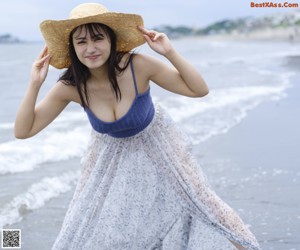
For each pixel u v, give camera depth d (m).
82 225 3.52
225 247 3.57
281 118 10.08
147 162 3.51
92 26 3.16
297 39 85.50
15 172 6.57
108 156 3.51
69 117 10.66
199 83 3.42
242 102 12.38
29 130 3.45
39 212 5.36
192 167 3.56
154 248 3.62
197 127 9.37
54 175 6.49
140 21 3.27
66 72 3.45
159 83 3.51
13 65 35.12
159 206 3.56
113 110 3.41
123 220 3.51
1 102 15.13
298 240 4.47
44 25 3.18
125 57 3.40
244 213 5.09
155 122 3.52
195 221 3.63
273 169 6.58
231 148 7.73
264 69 23.78
